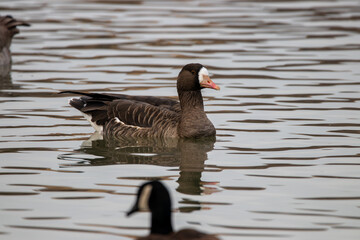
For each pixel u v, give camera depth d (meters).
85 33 29.02
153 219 8.06
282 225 10.12
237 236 9.70
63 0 38.44
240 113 17.50
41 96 19.34
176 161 13.66
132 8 35.53
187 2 37.59
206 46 26.38
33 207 10.91
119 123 15.99
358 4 36.59
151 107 16.17
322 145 14.57
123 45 26.66
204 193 11.59
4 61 23.70
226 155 14.03
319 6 35.97
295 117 16.95
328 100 18.58
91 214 10.60
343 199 11.24
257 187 11.89
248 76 21.70
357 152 13.99
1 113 17.47
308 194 11.51
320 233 9.84
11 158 13.73
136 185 12.02
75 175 12.65
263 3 37.12
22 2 37.44
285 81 21.00
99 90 19.83
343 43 26.84
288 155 13.88
